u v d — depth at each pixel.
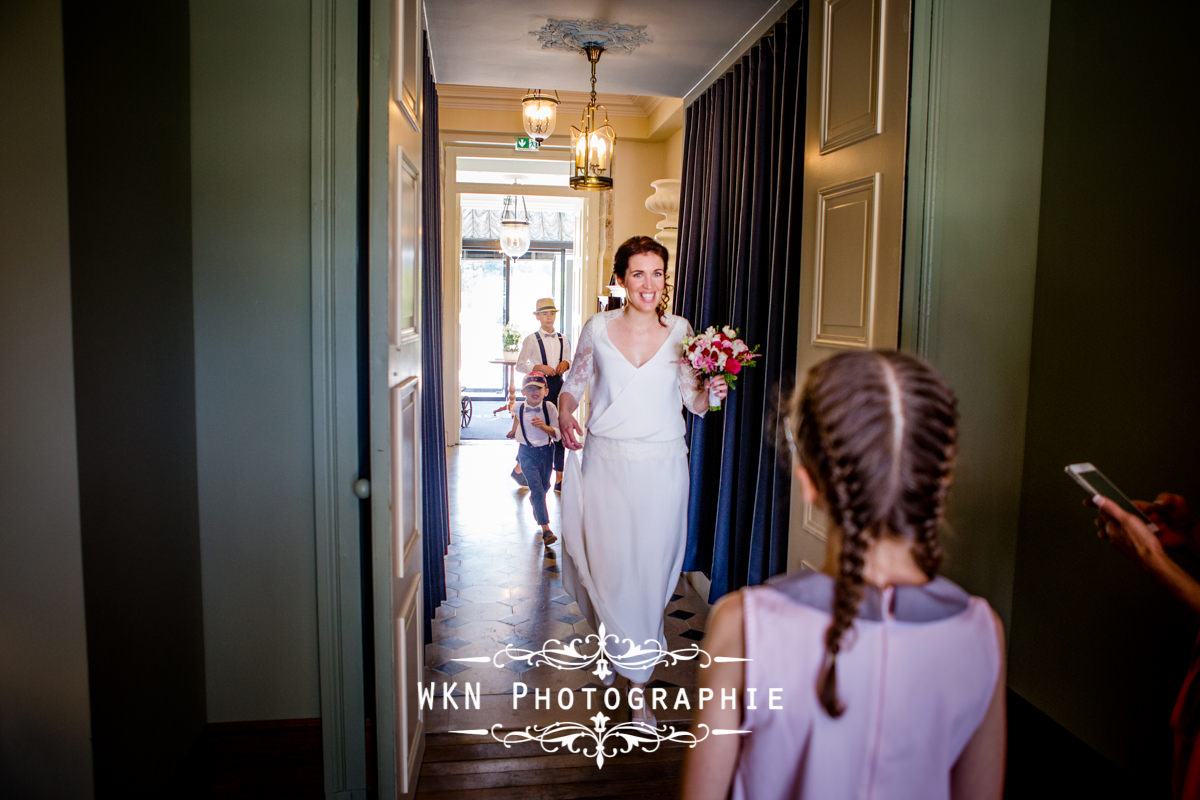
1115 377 2.15
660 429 2.84
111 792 1.90
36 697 1.80
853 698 0.89
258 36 2.32
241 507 2.41
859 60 2.46
